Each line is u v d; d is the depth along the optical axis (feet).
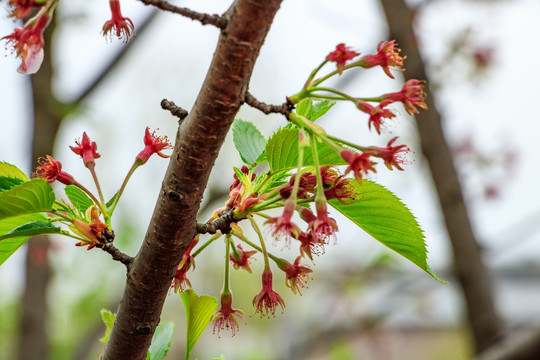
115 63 5.24
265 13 1.98
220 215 2.19
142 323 2.14
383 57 2.19
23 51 2.13
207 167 2.07
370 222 2.28
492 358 3.67
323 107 2.28
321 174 2.21
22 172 2.27
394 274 6.09
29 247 5.38
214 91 2.02
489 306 4.24
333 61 2.09
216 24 1.98
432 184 4.42
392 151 2.11
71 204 2.27
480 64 4.55
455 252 4.34
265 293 2.23
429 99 4.40
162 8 1.98
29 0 2.10
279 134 2.18
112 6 2.14
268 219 2.12
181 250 2.12
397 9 4.39
